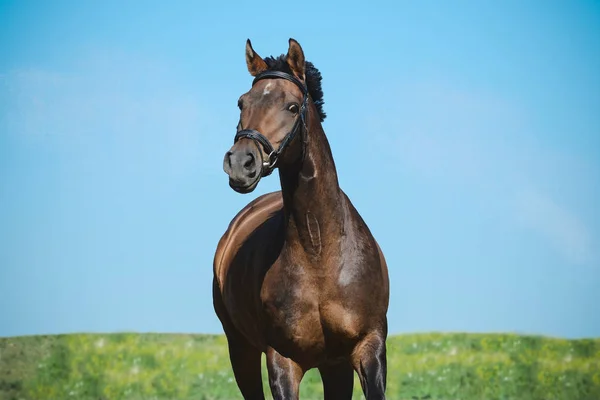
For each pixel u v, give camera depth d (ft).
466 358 70.90
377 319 29.07
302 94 28.07
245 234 34.99
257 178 25.57
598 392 61.52
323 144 28.53
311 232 27.94
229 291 33.78
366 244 29.50
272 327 28.96
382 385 28.12
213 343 79.36
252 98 27.20
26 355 72.28
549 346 73.77
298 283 28.22
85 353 73.51
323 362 29.99
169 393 65.00
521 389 62.85
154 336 81.25
